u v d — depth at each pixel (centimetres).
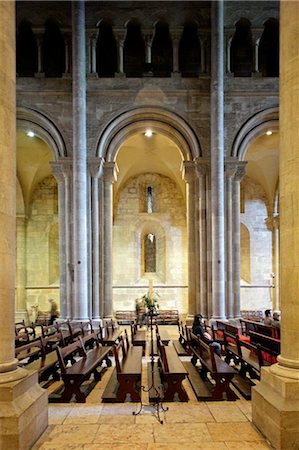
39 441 543
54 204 2342
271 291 2397
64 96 1628
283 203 568
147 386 817
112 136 1656
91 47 1652
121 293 2388
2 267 542
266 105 1625
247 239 2439
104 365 1034
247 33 1742
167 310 2291
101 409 672
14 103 580
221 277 1517
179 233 2444
